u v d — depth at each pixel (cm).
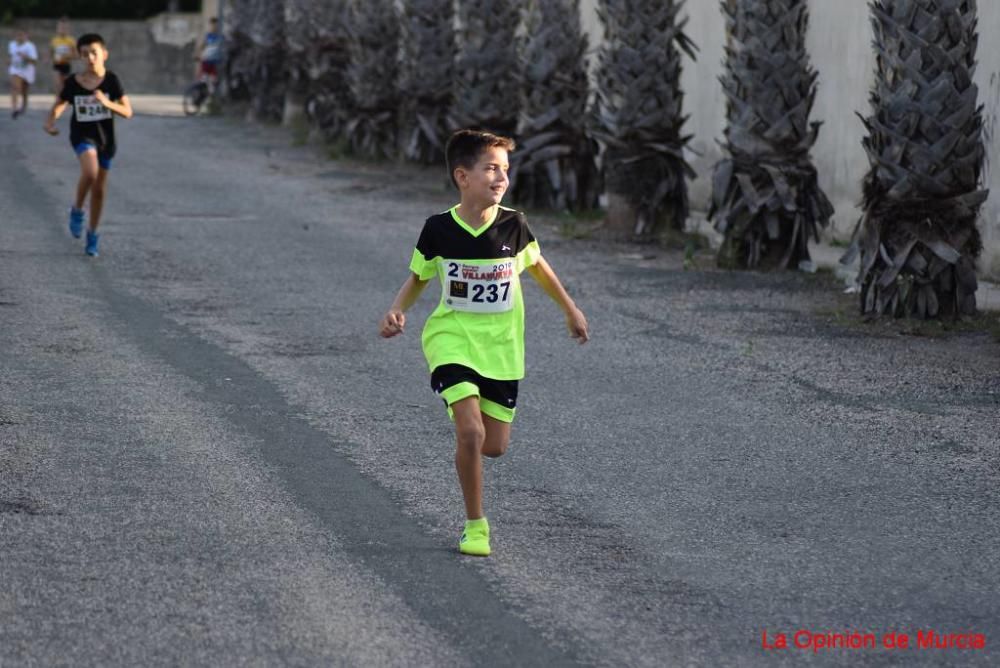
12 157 7525
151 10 17650
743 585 1827
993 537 2048
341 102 9000
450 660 1557
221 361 3092
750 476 2330
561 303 2011
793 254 4616
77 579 1767
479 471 1888
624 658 1582
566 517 2086
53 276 4091
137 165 7550
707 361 3228
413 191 6794
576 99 6041
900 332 3606
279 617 1664
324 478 2244
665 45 5225
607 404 2806
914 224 3744
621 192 5341
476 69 6606
